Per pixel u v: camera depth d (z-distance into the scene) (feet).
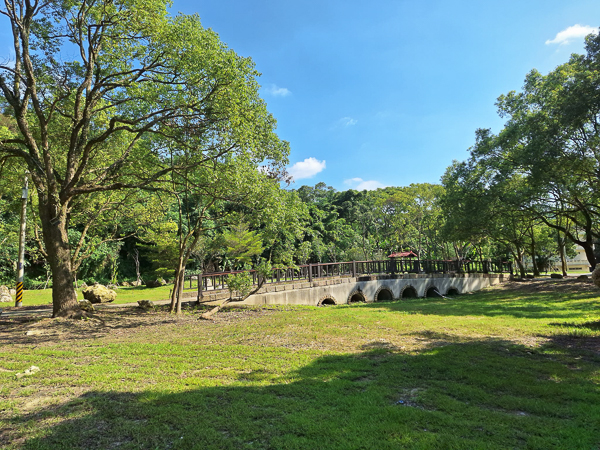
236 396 13.51
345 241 143.74
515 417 11.66
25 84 33.12
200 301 46.39
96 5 33.78
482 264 94.94
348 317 33.53
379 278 66.39
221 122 33.06
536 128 55.36
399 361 18.51
